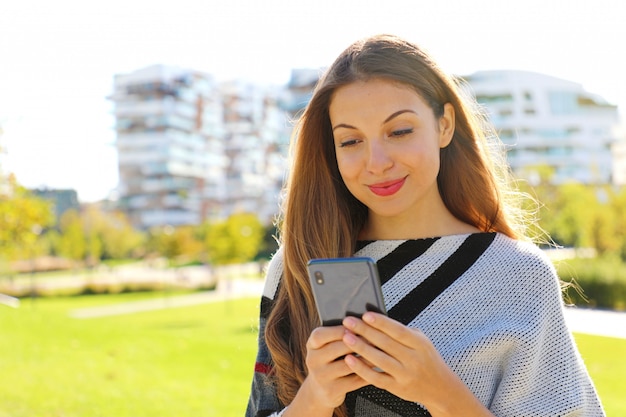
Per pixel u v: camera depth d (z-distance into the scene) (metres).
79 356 11.88
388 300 1.75
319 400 1.53
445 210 1.87
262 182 111.94
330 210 1.88
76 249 65.88
